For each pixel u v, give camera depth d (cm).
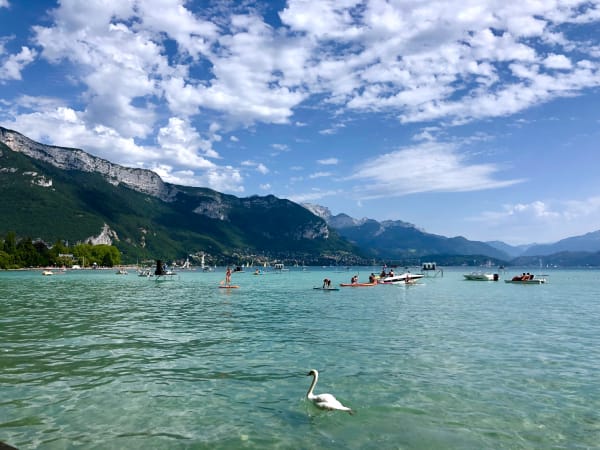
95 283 9475
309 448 1029
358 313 3728
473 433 1119
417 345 2228
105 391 1444
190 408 1289
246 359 1905
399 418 1216
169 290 7094
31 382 1541
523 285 9356
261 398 1381
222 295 5959
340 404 1289
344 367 1762
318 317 3425
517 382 1555
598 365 1802
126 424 1166
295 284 9600
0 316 3412
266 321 3170
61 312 3712
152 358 1920
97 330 2712
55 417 1212
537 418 1220
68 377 1608
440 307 4266
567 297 5697
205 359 1903
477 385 1518
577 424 1180
